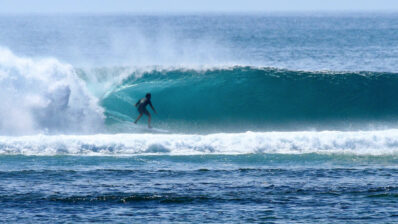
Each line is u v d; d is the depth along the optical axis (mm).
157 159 64812
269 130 81312
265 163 63906
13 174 58938
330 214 49281
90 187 55625
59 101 78562
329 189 55594
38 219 47969
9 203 51375
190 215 49219
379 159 65688
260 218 48500
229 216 48906
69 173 59594
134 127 78812
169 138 68812
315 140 69188
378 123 84188
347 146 69000
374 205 51500
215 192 54625
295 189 55594
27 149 66312
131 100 85438
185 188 55656
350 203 51938
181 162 63938
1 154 65125
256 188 55844
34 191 54344
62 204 51406
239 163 63812
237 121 84188
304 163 64062
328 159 65500
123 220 48031
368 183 57469
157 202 52156
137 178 58500
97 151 66812
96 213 49531
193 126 81688
